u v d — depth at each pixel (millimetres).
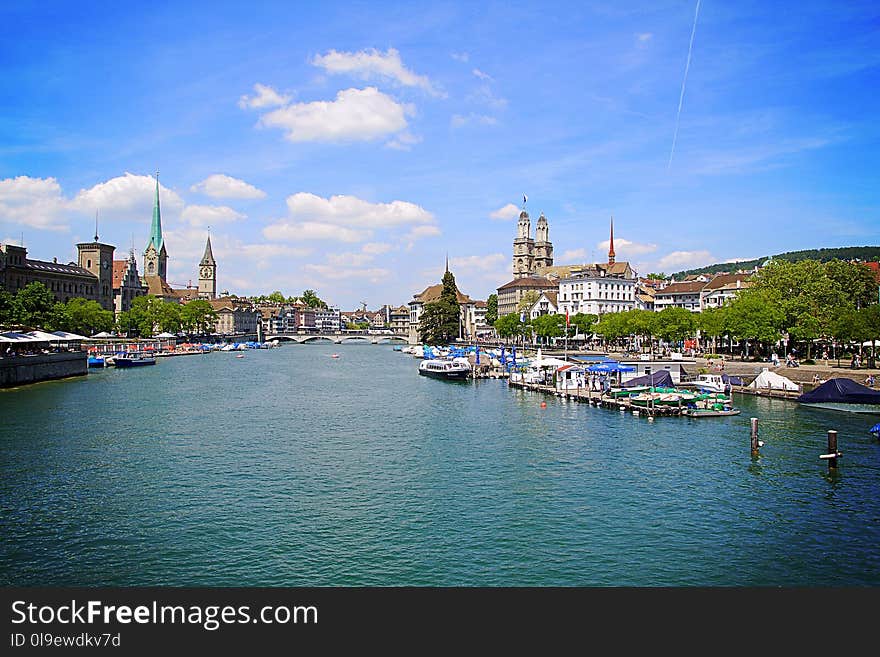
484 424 72188
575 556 34594
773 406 83250
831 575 32531
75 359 130625
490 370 144000
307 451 57594
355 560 34094
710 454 56000
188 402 90000
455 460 54344
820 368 111688
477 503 42875
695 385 100250
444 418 76688
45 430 66188
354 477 48875
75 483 46594
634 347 177500
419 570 33062
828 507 41750
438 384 119750
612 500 43438
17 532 37219
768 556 34531
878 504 42281
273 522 39125
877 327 103500
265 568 33125
